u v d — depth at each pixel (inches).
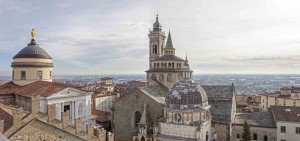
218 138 2977.4
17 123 1326.3
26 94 2300.7
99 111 4407.0
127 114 3070.9
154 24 5369.1
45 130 1445.6
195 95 2623.0
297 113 2989.7
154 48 5359.3
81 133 1608.0
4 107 1611.7
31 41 2977.4
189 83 2714.1
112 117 3376.0
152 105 2903.5
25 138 1353.3
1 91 2524.6
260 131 2945.4
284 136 2844.5
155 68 3668.8
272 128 2888.8
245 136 2716.5
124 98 3088.1
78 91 2549.2
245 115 3250.5
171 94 2689.5
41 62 2839.6
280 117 2915.8
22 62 2765.7
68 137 1545.3
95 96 5310.0
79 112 2576.3
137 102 3004.4
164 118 2706.7
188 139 2468.0
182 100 2583.7
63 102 2390.5
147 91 3070.9
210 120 2881.4
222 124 2960.1
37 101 1424.7
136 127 3011.8
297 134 2805.1
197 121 2559.1
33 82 2719.0
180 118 2564.0
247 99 6633.9
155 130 2669.8
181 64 3609.7
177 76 3538.4
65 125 1535.4
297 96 5359.3
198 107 2586.1
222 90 3324.3
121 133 3102.9
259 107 5757.9
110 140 1752.0
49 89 2384.4
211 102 3245.6
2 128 1251.8
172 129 2588.6
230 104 3139.8
